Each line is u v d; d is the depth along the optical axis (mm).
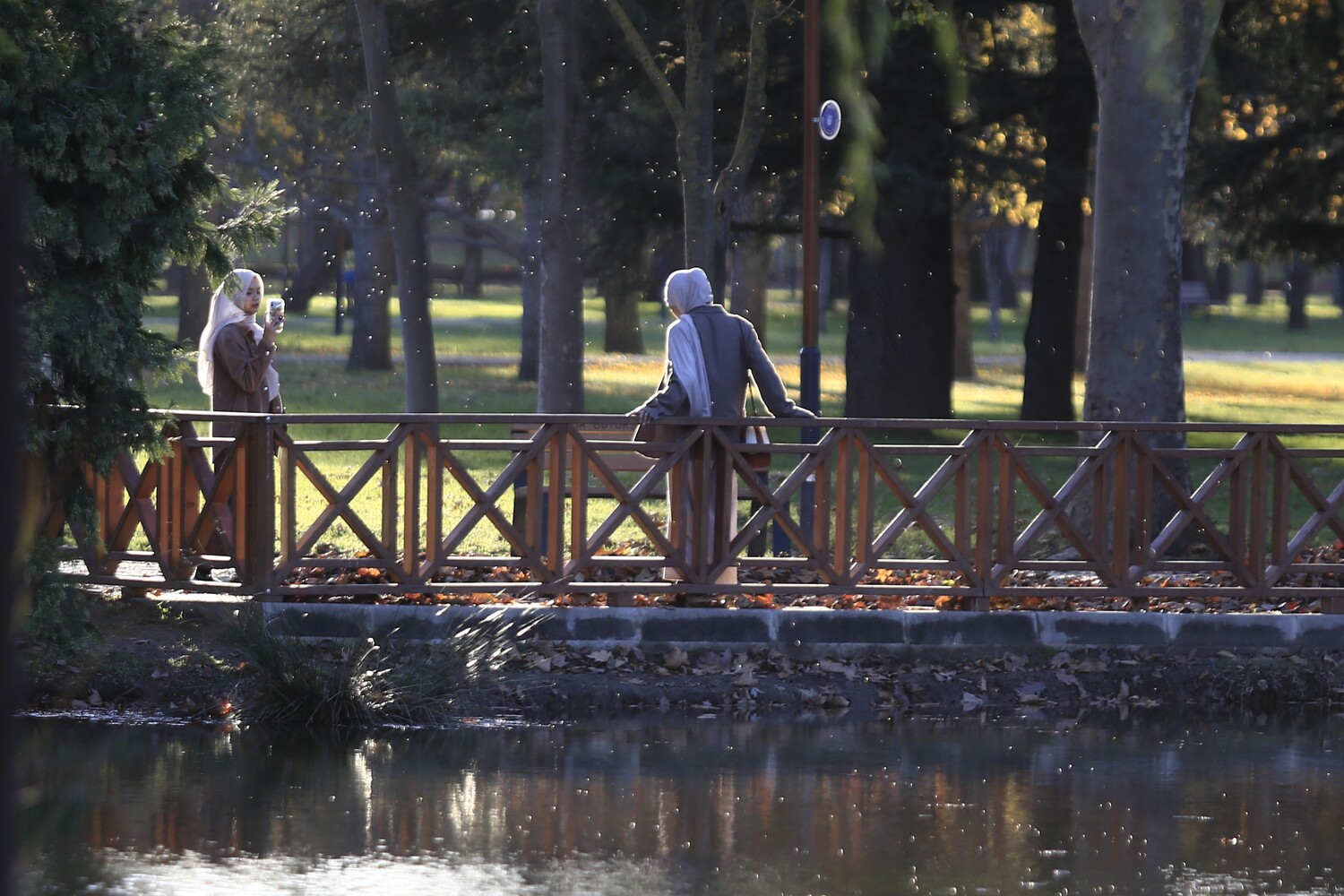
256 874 16781
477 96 71562
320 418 27578
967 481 29328
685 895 16281
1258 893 16734
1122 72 37469
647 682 27500
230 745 23328
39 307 24422
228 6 75188
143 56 25469
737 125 65312
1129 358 38031
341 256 152125
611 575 32469
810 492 36812
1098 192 38344
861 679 28328
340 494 27719
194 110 25469
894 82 60312
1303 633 29984
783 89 65000
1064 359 74250
